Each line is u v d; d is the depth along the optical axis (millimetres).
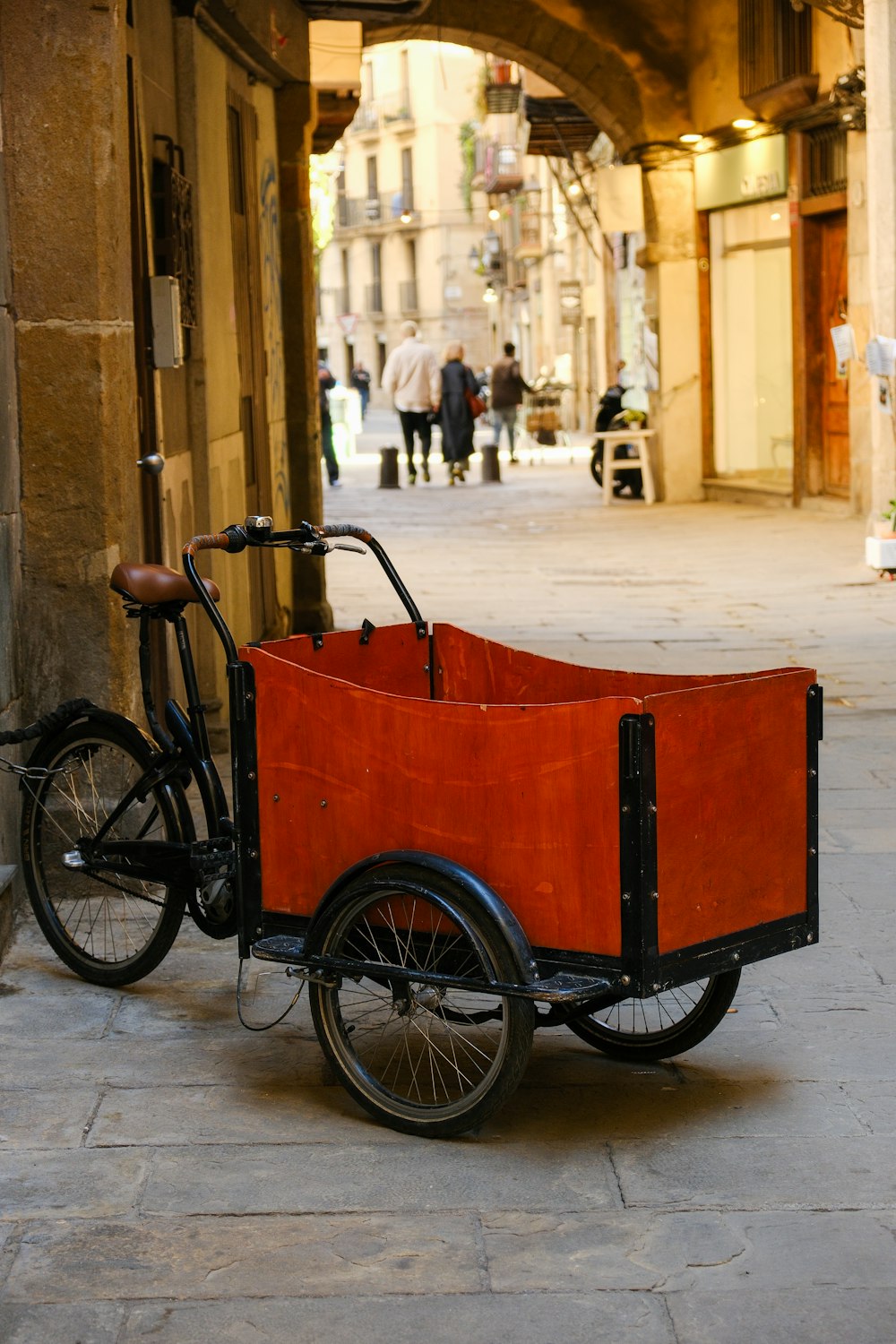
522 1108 4172
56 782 5227
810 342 19422
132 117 6590
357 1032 4621
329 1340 3139
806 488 19672
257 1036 4656
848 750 7906
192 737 4910
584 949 3863
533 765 3865
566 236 44219
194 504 8109
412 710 4023
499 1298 3273
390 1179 3781
